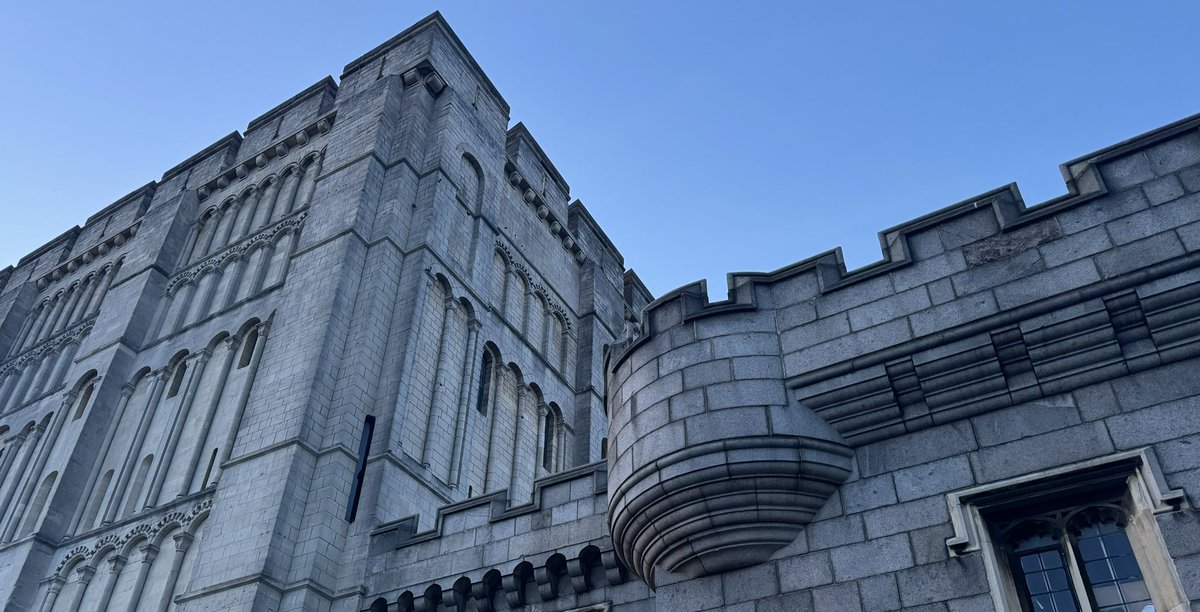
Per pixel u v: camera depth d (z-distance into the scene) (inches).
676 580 509.0
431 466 1004.6
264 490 868.6
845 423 496.4
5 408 1481.3
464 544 716.0
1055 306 459.8
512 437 1223.5
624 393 566.6
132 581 946.7
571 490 674.8
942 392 481.1
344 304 1050.7
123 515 1045.8
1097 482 429.4
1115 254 459.2
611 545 616.1
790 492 482.0
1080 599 414.9
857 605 444.5
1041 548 438.9
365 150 1256.8
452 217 1255.5
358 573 800.9
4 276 1895.9
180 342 1237.1
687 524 492.1
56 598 1004.6
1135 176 478.9
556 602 640.4
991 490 444.8
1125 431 432.1
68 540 1061.8
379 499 879.7
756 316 543.8
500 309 1328.7
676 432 507.2
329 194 1229.1
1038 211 492.7
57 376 1437.0
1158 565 396.5
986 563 426.3
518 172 1529.3
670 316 566.3
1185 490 402.3
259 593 774.5
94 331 1360.7
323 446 919.0
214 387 1111.6
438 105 1385.3
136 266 1434.5
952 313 486.0
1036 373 464.8
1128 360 448.1
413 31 1498.5
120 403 1221.1
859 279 528.7
